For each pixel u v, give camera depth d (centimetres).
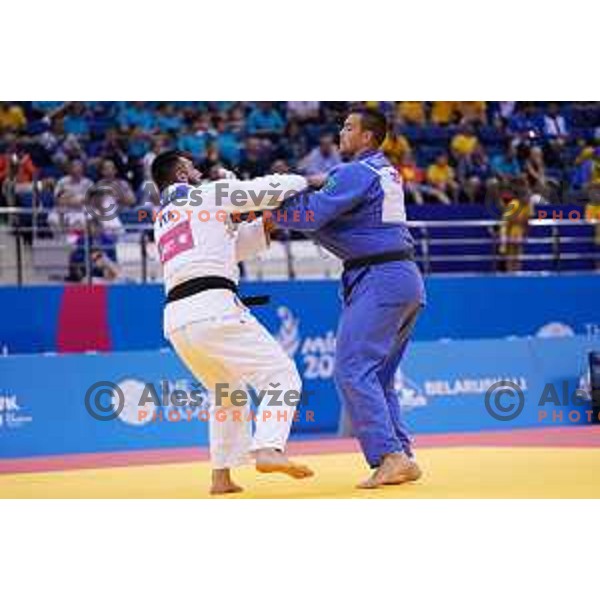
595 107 3294
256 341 1138
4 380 1920
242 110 3056
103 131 2972
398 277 1189
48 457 1842
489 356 2205
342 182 1170
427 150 3145
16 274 2505
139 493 1201
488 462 1394
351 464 1455
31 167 2694
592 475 1252
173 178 1205
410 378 2138
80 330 2255
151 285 2295
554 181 3091
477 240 2570
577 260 2791
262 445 1116
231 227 1163
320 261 2645
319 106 3156
